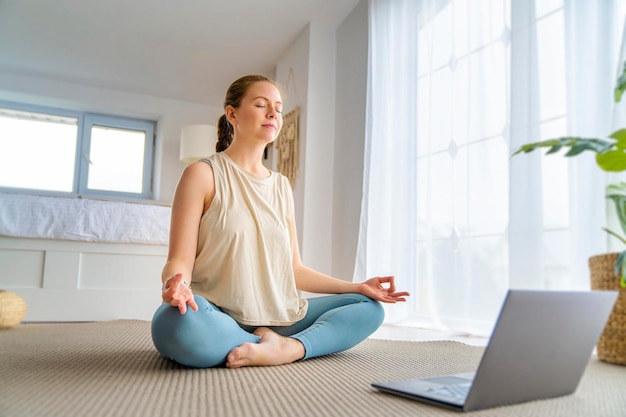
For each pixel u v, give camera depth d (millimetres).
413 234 2518
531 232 1748
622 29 1550
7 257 2787
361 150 3094
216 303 1350
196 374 1120
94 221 2924
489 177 2031
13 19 3430
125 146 4703
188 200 1357
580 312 887
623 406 879
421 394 880
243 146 1527
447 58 2357
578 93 1616
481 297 2031
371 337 2025
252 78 1556
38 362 1280
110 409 806
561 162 1733
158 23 3498
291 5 3305
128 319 2820
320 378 1096
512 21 1896
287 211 1601
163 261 3068
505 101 1982
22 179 4352
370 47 2934
